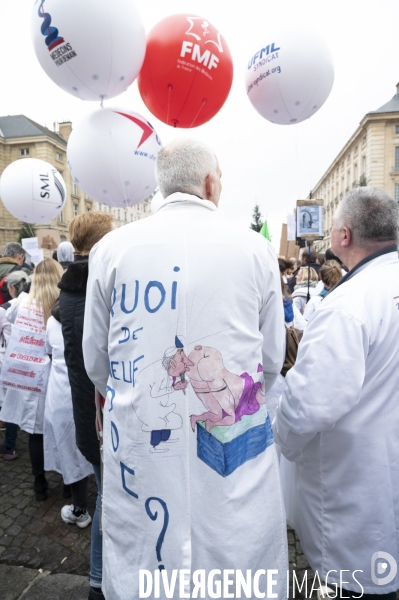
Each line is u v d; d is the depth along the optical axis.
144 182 2.37
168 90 2.06
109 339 1.04
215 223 1.04
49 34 1.79
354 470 1.16
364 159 31.33
